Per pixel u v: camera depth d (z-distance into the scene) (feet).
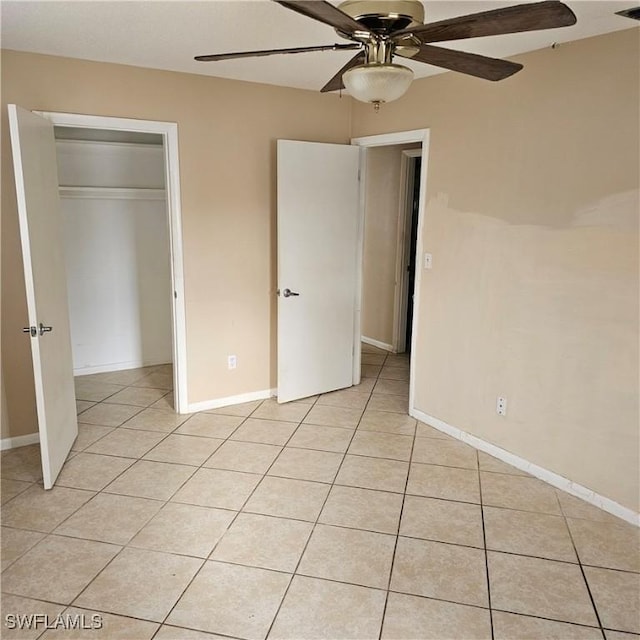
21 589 7.13
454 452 11.20
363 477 10.12
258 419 12.73
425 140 11.74
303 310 13.48
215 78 11.78
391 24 5.93
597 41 8.34
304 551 7.97
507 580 7.39
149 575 7.42
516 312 10.16
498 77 7.34
